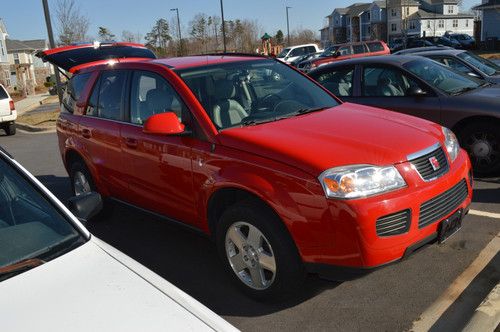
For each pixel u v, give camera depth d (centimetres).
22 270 226
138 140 461
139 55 1021
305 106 459
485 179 639
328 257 329
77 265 230
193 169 404
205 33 6294
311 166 332
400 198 330
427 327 338
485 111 616
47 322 194
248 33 6525
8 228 255
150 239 526
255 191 351
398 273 412
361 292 387
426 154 361
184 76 441
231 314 371
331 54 2605
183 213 434
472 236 472
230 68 470
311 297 385
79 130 559
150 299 211
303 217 331
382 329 340
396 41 5400
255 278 374
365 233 318
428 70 694
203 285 418
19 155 1113
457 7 7938
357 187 323
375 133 377
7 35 5444
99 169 535
